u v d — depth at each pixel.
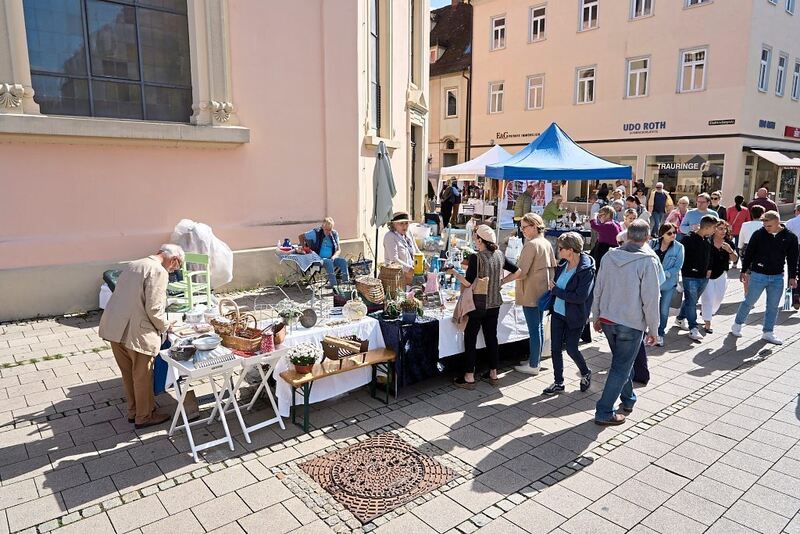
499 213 12.88
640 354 5.70
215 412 4.61
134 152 8.08
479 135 26.88
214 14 8.45
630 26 21.09
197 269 7.81
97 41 7.84
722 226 7.29
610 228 9.04
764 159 20.45
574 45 22.80
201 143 8.58
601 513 3.57
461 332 5.70
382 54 11.87
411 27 14.16
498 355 6.14
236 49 8.77
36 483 3.78
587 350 6.89
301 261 8.50
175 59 8.49
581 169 9.12
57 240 7.59
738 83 18.81
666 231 7.02
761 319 8.41
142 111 8.31
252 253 9.21
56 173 7.54
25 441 4.34
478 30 26.16
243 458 4.16
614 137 22.06
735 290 10.50
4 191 7.23
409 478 3.92
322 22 9.55
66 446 4.28
